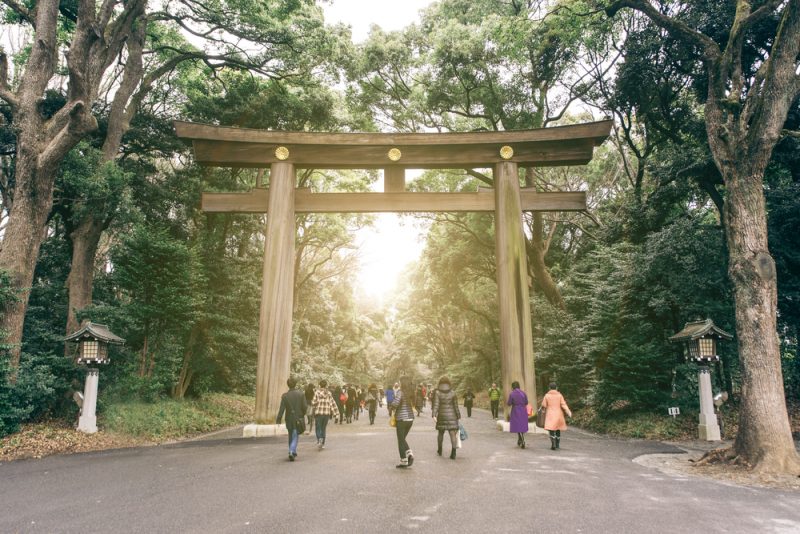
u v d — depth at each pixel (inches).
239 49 868.6
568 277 985.5
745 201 398.6
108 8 605.0
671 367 680.4
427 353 2620.6
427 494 267.3
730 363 664.4
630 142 850.8
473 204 651.5
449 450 448.5
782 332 645.3
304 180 1130.7
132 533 200.1
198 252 843.4
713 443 519.2
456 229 1283.2
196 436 641.0
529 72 990.4
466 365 1851.6
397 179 659.4
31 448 455.2
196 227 956.6
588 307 844.6
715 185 719.1
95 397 544.1
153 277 692.1
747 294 387.2
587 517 223.8
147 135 859.4
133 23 720.3
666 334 728.3
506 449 457.4
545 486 290.7
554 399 466.6
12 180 738.8
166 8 800.9
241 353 951.6
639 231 790.5
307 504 245.4
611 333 719.1
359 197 649.0
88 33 580.7
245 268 1002.7
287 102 967.6
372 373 2723.9
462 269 1344.7
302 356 1370.6
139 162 872.9
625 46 734.5
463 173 1160.8
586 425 741.9
